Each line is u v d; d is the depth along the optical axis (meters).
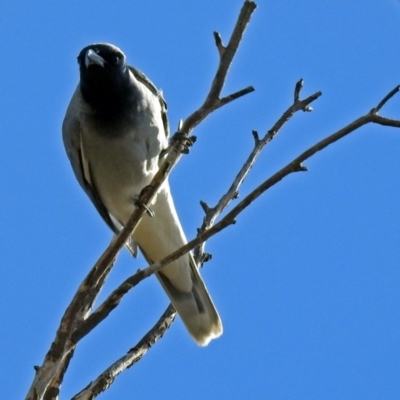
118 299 6.07
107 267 6.33
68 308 6.06
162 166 7.60
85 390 6.80
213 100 6.85
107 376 6.91
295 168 6.01
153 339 7.57
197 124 6.89
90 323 6.03
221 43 6.78
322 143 6.01
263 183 6.11
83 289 6.13
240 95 6.88
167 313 7.89
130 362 7.25
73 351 6.44
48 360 5.95
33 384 5.84
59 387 6.29
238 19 6.73
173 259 6.18
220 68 6.79
